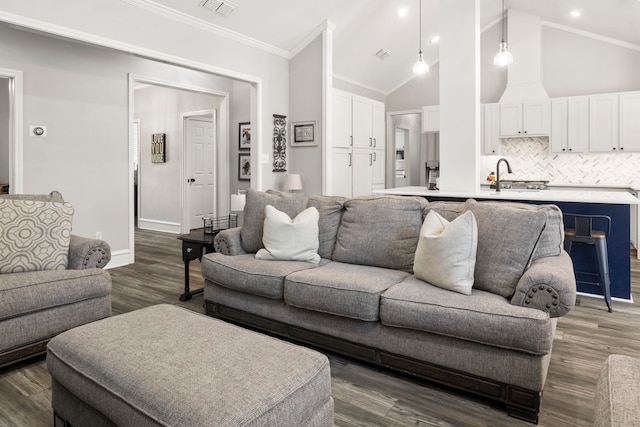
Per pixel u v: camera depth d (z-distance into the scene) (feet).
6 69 13.04
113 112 15.90
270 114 17.29
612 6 16.90
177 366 4.66
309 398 4.58
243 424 3.79
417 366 7.09
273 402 4.13
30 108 13.64
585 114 19.98
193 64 14.15
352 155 20.26
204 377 4.42
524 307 6.38
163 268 15.70
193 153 24.26
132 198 16.55
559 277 6.26
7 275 8.23
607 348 8.54
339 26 17.61
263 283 8.73
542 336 5.91
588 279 11.99
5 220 8.95
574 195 12.44
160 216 25.04
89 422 5.06
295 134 18.11
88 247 9.38
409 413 6.38
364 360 7.70
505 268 7.14
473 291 7.28
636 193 17.44
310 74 17.44
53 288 8.05
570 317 10.34
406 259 8.91
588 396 6.75
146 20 12.78
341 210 10.44
